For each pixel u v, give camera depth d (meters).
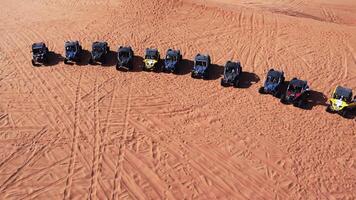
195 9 35.00
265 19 33.28
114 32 31.92
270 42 30.19
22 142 20.73
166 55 26.61
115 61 27.95
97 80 25.88
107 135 21.12
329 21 37.88
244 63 27.55
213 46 29.80
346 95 22.58
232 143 20.39
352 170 18.78
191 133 21.12
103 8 35.88
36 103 23.69
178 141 20.61
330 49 29.28
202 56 26.34
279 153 19.72
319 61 27.81
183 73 26.52
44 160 19.59
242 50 29.20
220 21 33.22
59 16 35.16
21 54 29.22
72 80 25.92
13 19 35.09
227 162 19.27
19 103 23.72
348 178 18.38
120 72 26.70
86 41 30.73
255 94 24.23
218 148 20.09
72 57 27.27
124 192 17.81
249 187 17.95
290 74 26.28
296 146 20.16
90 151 20.08
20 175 18.77
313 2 43.06
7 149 20.27
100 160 19.53
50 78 26.19
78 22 33.81
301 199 17.34
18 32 32.66
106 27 32.75
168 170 18.89
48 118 22.45
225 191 17.78
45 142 20.72
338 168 18.88
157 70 26.84
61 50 29.62
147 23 33.12
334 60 27.97
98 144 20.52
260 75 26.19
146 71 26.73
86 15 34.94
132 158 19.61
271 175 18.52
